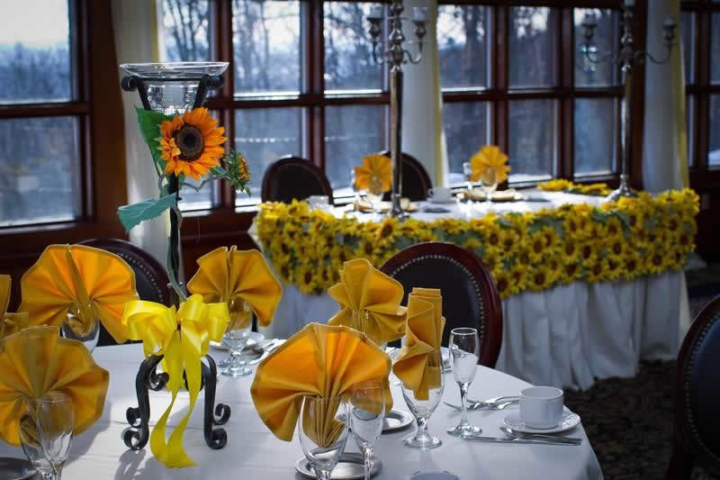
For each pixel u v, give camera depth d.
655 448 3.84
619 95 6.74
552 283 4.26
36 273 2.00
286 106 5.45
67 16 4.73
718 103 7.40
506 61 6.20
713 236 7.39
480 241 4.02
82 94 4.79
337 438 1.52
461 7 6.07
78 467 1.76
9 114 4.58
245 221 5.30
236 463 1.77
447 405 2.08
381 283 2.06
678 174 6.71
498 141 6.27
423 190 5.23
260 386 1.70
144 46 4.72
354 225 3.98
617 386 4.51
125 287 2.03
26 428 1.55
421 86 5.64
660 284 4.75
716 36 7.32
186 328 1.75
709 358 2.38
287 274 4.21
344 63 5.72
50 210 4.81
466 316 2.65
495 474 1.71
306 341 1.68
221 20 5.20
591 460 1.82
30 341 1.69
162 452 1.72
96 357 2.46
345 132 5.75
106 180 4.84
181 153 1.77
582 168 6.71
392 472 1.72
